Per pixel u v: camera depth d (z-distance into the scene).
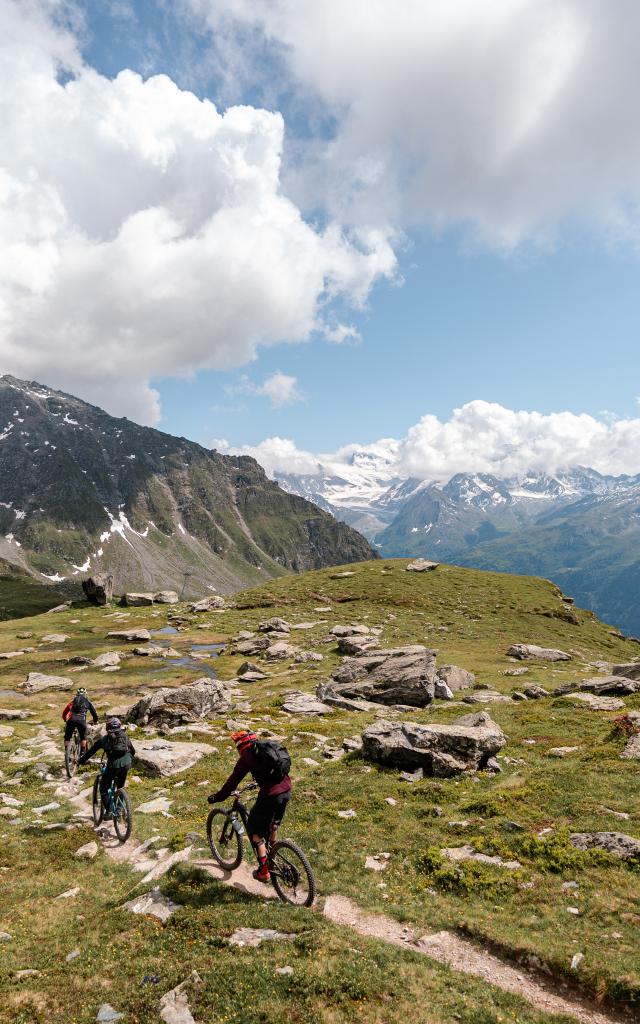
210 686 36.66
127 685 53.16
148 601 124.88
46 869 14.01
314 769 22.38
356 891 12.48
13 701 44.53
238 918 10.77
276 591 109.19
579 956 9.77
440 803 17.81
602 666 54.66
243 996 8.56
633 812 15.44
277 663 61.16
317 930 10.28
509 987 9.38
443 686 40.31
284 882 11.80
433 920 11.40
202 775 22.09
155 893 11.98
